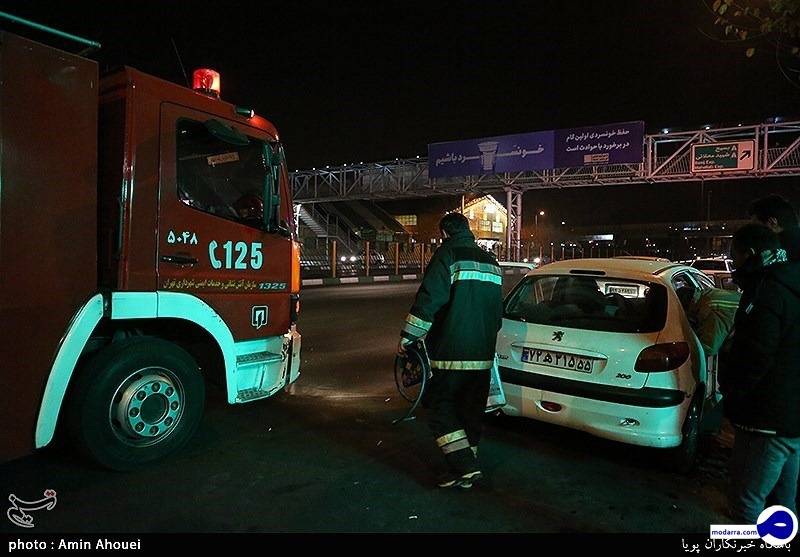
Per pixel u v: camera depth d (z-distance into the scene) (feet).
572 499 12.27
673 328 13.88
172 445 13.53
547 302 17.19
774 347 9.00
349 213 154.20
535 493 12.51
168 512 11.10
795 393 9.14
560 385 14.24
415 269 99.81
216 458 13.98
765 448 9.49
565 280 17.47
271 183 15.30
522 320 15.71
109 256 12.59
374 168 116.57
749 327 9.20
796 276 8.95
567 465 14.20
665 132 91.81
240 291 14.94
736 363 9.43
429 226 153.69
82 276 11.78
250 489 12.25
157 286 13.05
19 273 10.82
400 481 12.88
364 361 26.58
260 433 16.03
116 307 12.32
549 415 14.52
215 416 17.56
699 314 15.52
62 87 11.41
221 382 14.96
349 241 128.88
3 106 10.52
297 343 17.39
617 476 13.62
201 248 13.94
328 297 56.29
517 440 15.92
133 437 12.86
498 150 99.81
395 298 56.39
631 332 13.98
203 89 14.94
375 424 17.08
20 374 10.91
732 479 10.18
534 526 11.02
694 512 11.82
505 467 13.94
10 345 10.75
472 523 11.05
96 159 11.99
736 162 87.45
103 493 11.81
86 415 12.12
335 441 15.48
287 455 14.33
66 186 11.48
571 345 14.32
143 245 12.77
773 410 9.20
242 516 11.04
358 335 33.96
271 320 15.93
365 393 20.83
